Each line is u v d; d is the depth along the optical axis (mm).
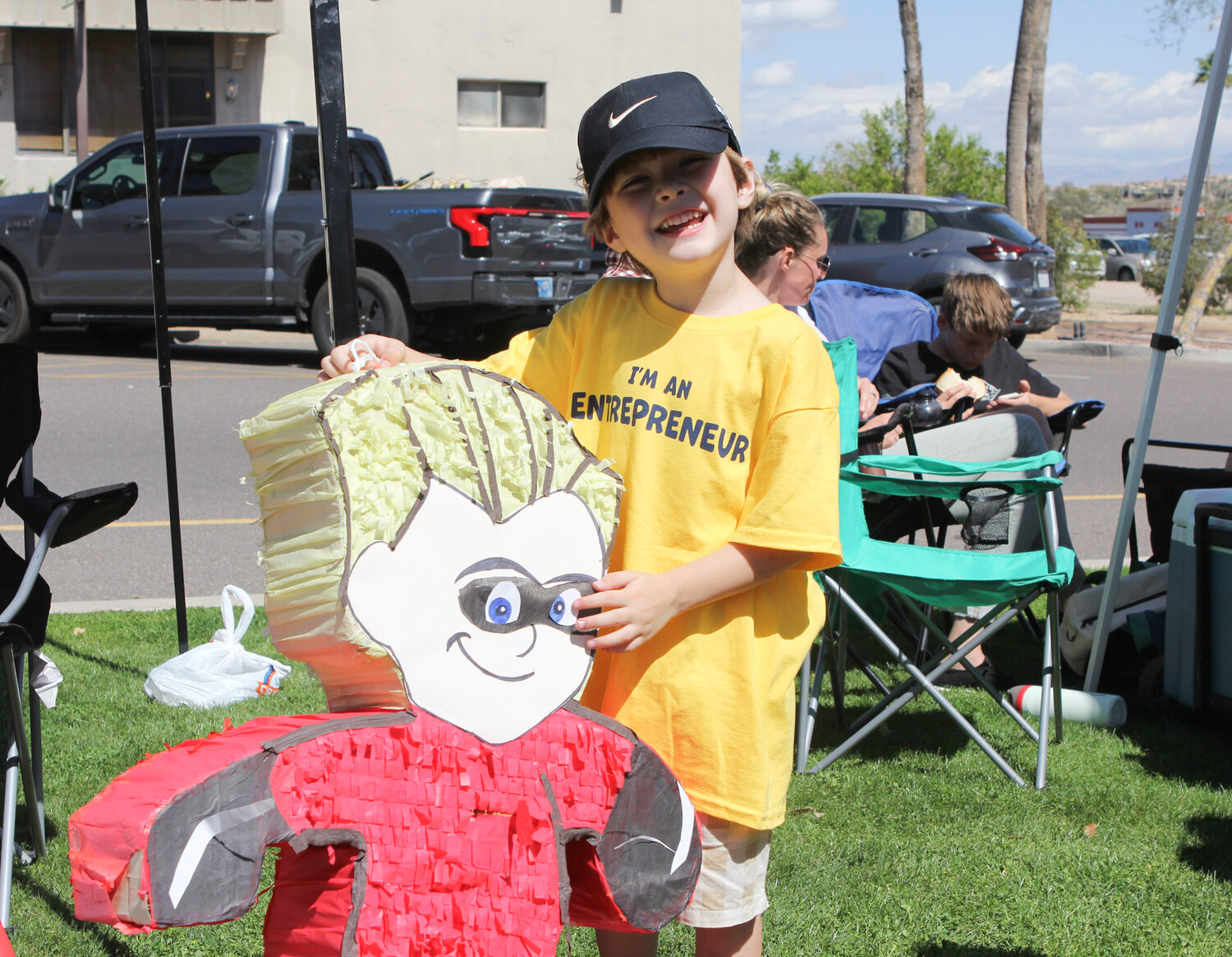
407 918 1347
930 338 5523
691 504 1744
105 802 1243
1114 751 3707
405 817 1358
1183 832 3123
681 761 1717
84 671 4055
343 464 1347
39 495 2881
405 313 10875
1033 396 4828
